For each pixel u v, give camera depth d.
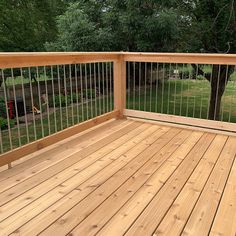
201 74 7.07
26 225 1.75
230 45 6.39
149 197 2.05
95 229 1.70
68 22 7.19
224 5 6.03
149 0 6.17
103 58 3.55
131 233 1.67
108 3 7.03
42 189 2.17
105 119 3.84
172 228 1.71
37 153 2.85
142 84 9.32
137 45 6.49
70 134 3.24
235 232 1.68
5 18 9.48
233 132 3.40
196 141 3.19
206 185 2.22
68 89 7.75
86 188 2.18
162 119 3.86
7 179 2.32
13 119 6.88
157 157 2.76
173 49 6.73
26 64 2.49
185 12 6.64
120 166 2.57
